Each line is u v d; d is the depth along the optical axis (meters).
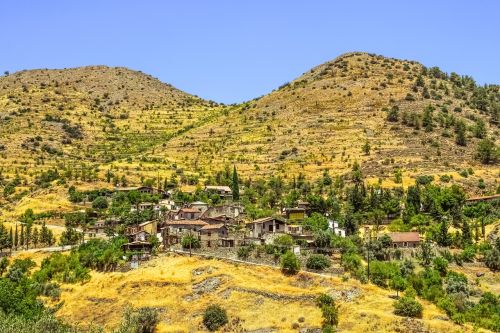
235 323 141.38
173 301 150.38
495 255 173.25
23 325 126.44
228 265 159.62
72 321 149.88
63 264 174.12
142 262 167.50
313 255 159.38
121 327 135.75
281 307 143.25
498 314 144.25
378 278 152.25
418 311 137.88
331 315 137.00
